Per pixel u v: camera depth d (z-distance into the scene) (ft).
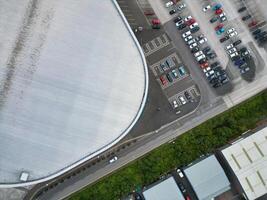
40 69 234.99
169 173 268.82
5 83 231.09
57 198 263.29
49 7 239.50
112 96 242.17
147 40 278.05
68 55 238.89
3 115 229.86
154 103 273.13
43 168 231.91
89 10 245.04
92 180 265.95
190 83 277.23
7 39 233.76
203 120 274.98
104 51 243.81
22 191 261.44
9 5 236.84
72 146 235.61
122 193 263.49
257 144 266.16
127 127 242.78
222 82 278.05
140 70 247.70
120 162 268.21
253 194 260.83
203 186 263.70
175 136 272.51
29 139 231.91
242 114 276.62
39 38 236.22
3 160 228.84
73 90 237.86
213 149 271.90
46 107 234.38
